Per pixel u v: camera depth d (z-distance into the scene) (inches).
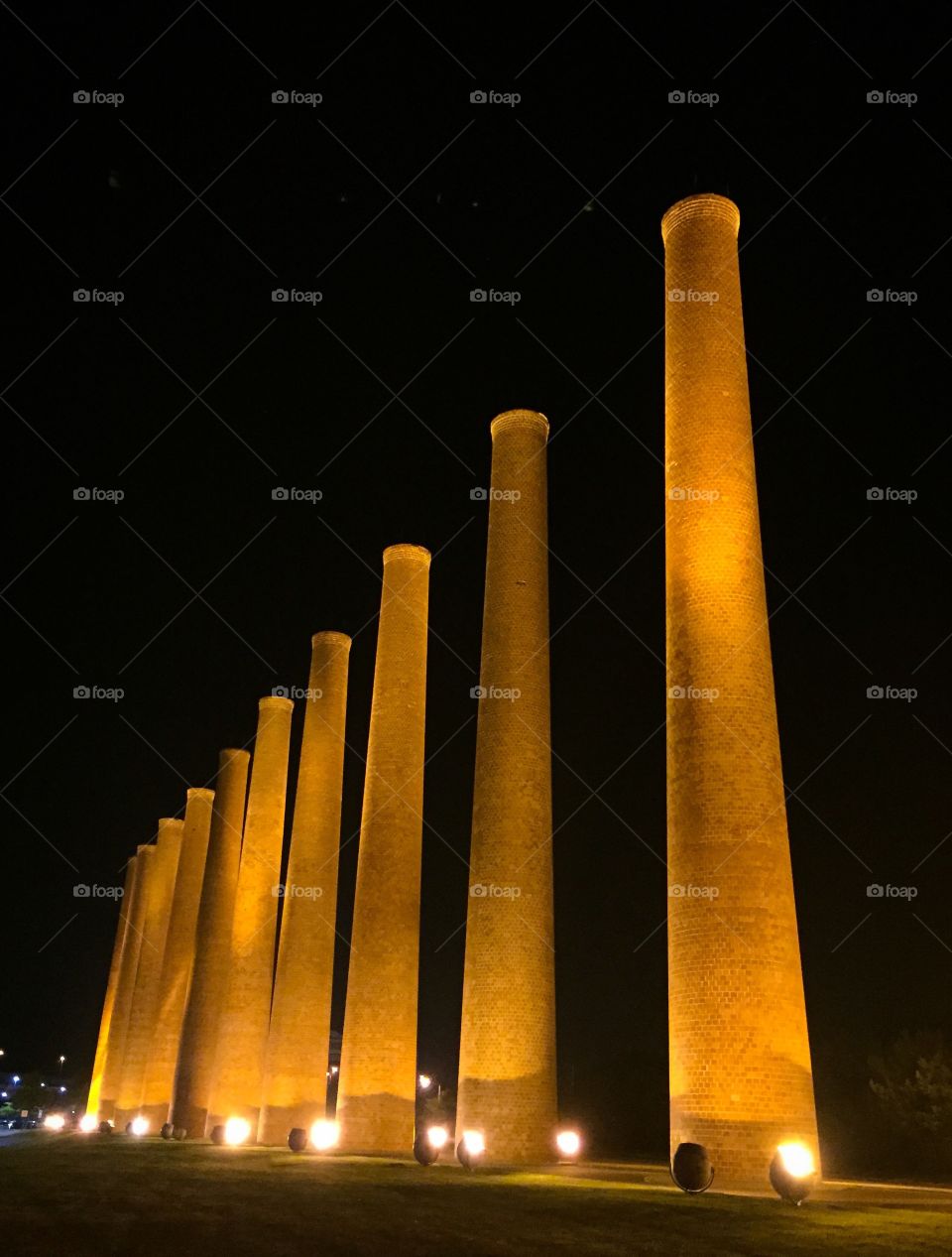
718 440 906.7
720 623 848.9
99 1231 505.4
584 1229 512.7
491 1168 892.0
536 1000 1034.1
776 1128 716.0
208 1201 618.8
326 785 1572.3
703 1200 622.8
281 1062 1405.0
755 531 892.6
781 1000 751.7
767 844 789.2
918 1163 1460.4
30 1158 995.3
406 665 1371.8
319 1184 718.5
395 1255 450.0
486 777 1117.1
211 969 1769.2
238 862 1883.6
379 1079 1181.1
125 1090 2114.9
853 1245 465.7
